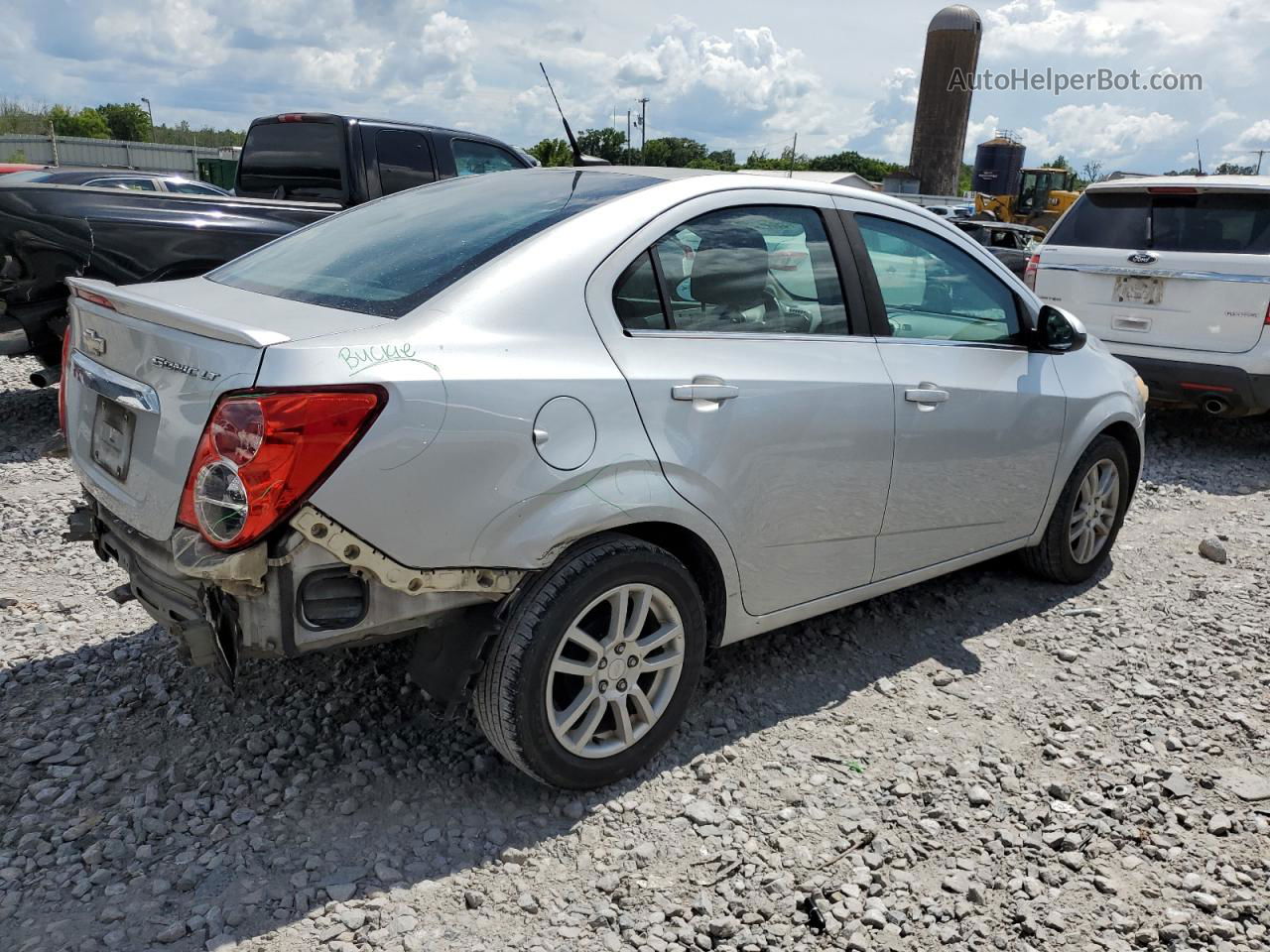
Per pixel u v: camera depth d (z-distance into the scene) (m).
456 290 2.69
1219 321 6.75
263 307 2.77
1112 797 3.05
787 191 3.41
